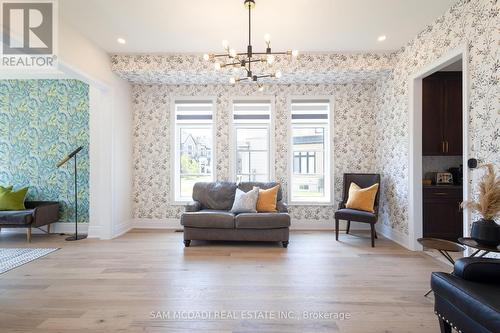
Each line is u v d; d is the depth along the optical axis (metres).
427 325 1.85
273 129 4.68
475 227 1.95
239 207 3.97
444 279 1.58
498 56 2.15
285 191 4.69
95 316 1.95
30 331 1.77
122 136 4.39
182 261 3.05
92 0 2.66
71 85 4.35
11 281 2.53
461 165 4.05
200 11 2.86
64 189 4.38
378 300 2.18
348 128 4.63
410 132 3.48
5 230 4.41
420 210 3.44
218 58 3.99
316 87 4.66
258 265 2.93
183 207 4.74
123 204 4.43
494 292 1.39
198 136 4.87
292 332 1.77
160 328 1.81
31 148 4.39
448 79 3.89
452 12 2.71
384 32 3.31
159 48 3.80
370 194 3.81
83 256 3.22
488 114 2.24
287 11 2.85
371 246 3.61
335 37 3.44
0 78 4.36
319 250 3.45
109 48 3.79
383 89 4.25
